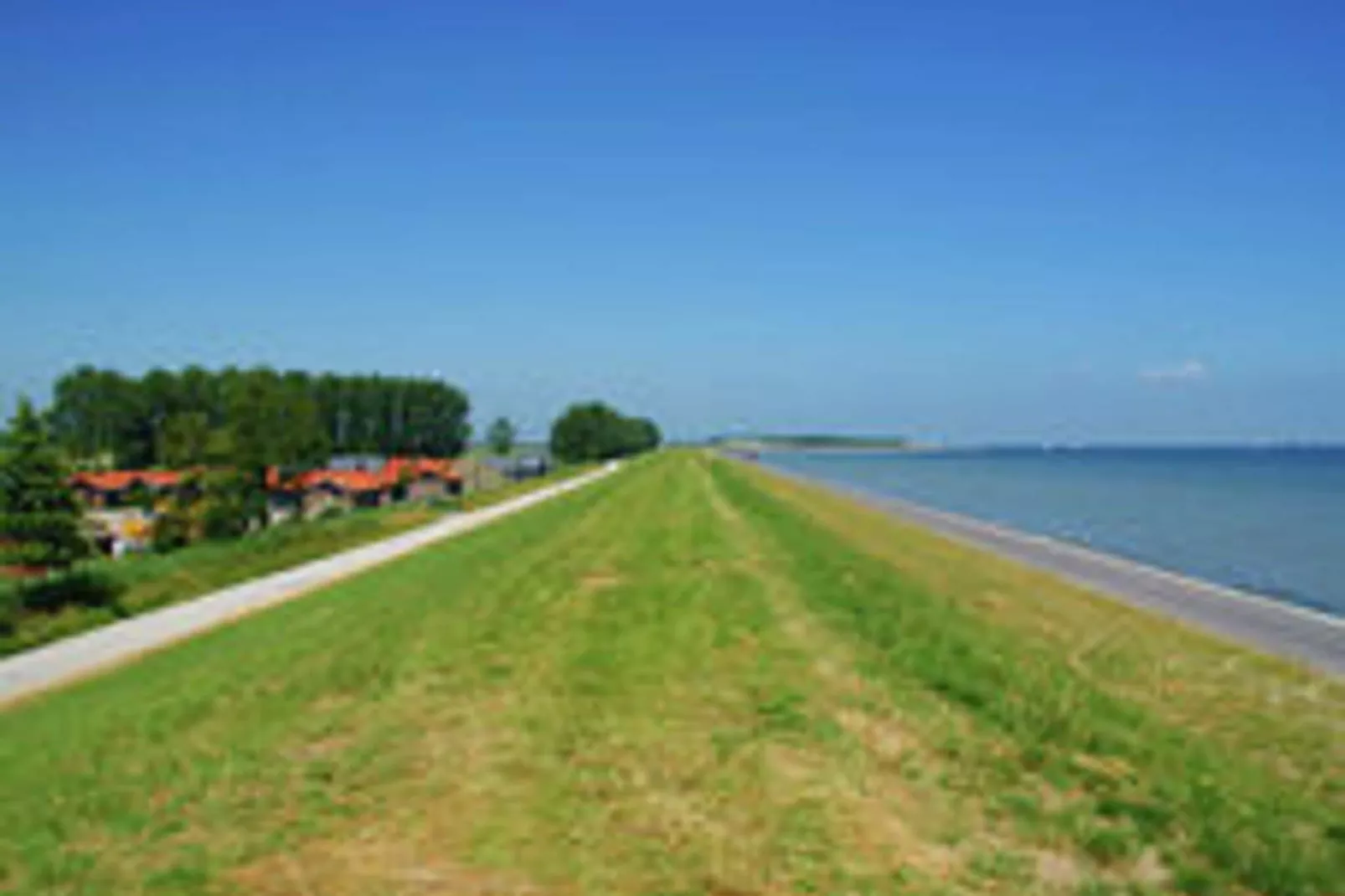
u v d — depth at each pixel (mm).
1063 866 5668
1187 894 5312
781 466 153000
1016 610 14422
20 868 6438
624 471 86125
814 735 8062
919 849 5914
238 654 14719
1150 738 7770
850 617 12875
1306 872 5414
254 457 54781
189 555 34312
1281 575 26891
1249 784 6789
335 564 32281
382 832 6602
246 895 5797
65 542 25875
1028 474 127812
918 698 9039
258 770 8133
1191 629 14062
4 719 13727
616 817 6582
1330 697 9484
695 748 7906
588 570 19656
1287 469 151000
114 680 15430
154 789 7902
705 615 13586
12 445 25891
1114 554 32531
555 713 9133
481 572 20984
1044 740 7715
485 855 6109
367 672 11523
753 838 6141
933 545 27188
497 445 125750
